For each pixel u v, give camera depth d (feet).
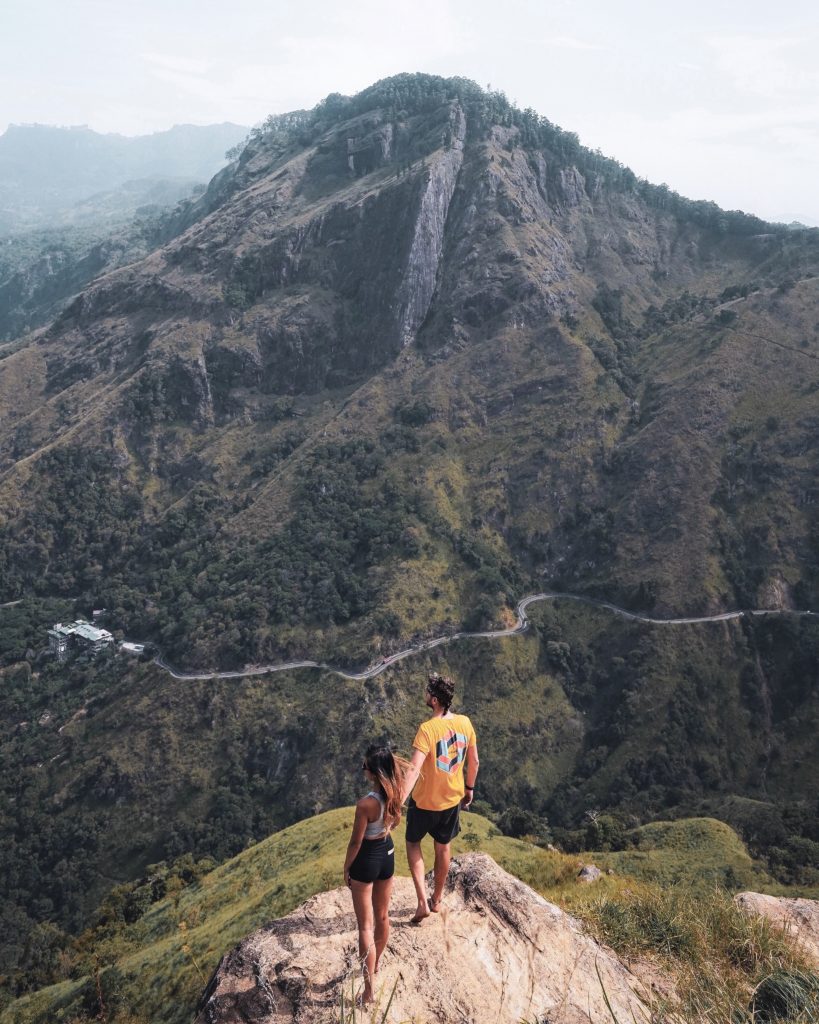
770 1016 26.58
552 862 89.51
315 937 28.45
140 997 121.70
